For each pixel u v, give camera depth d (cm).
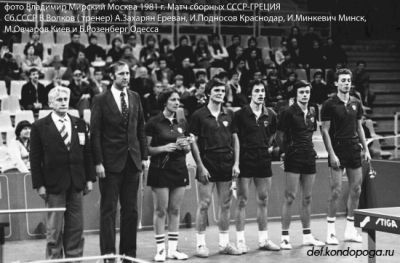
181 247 873
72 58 1484
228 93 1446
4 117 1302
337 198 879
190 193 1039
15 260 793
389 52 1958
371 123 1482
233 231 982
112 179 742
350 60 1905
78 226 728
